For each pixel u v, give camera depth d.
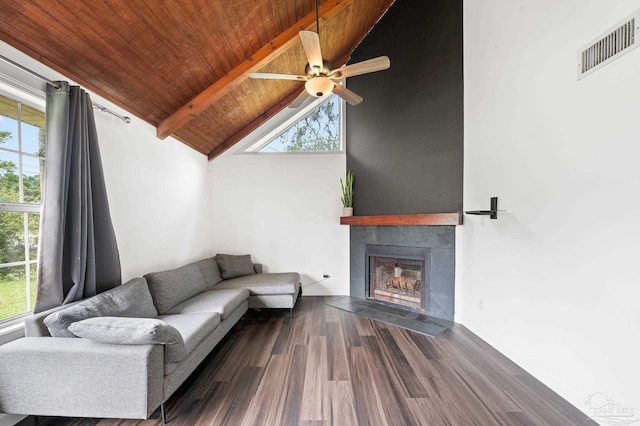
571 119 1.79
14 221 1.79
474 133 2.85
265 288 3.43
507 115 2.38
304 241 4.49
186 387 2.00
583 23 1.71
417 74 3.46
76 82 2.05
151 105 2.76
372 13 3.70
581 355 1.72
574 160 1.77
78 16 1.71
